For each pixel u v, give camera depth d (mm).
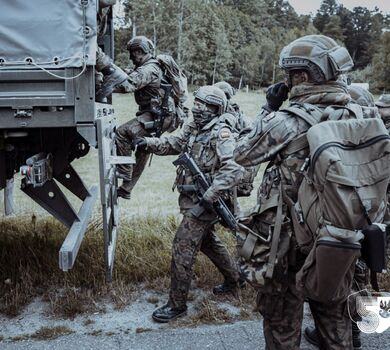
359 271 2836
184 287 3396
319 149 1862
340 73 2129
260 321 3420
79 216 3916
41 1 3006
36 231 4734
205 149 3408
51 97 3035
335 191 1812
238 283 3818
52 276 3900
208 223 3408
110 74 3865
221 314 3506
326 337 2252
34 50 3025
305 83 2154
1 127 3051
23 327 3303
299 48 2135
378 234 1875
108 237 3533
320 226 1898
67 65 3027
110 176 3850
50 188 3805
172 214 5520
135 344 3104
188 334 3234
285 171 2115
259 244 2182
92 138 3092
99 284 3824
